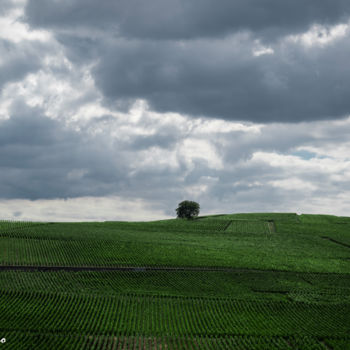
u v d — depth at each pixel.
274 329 63.81
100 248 108.06
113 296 74.94
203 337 60.41
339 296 79.94
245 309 71.62
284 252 114.06
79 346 55.41
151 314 67.81
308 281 89.62
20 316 63.78
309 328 64.62
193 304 72.94
